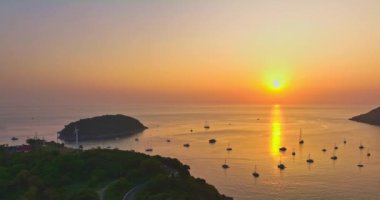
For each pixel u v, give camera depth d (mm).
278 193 153375
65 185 95500
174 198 80875
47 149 146375
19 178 96750
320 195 150375
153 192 86500
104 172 99625
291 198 146500
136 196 83875
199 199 87875
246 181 173125
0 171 102562
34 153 121000
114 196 84312
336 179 175625
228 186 164625
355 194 151125
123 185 90188
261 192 155250
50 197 87938
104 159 108188
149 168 99562
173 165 111688
